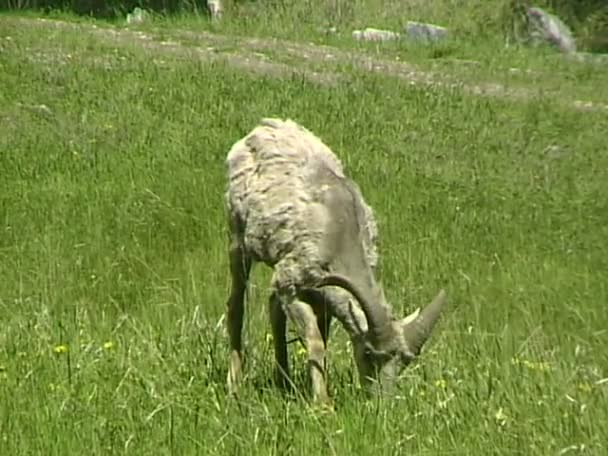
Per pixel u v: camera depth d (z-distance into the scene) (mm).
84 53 68500
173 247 42656
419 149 56656
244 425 24406
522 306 36719
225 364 29516
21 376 26906
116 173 50438
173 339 30781
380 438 23500
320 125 58188
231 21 82688
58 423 24125
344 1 87250
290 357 30000
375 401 25406
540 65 76188
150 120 57906
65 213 45750
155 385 26938
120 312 35156
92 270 40250
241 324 29188
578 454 22406
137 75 64000
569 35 83562
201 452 23156
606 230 45781
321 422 24594
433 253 42406
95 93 61125
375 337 26109
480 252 42875
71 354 28688
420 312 27219
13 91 60344
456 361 28484
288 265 27109
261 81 64688
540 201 49594
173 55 70250
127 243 42938
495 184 52000
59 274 39719
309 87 64750
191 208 45844
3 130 56094
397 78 68375
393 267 40562
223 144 54625
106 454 23016
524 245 43906
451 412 24453
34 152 53219
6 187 48594
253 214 27812
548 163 55750
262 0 86812
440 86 67188
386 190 49188
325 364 27328
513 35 84125
